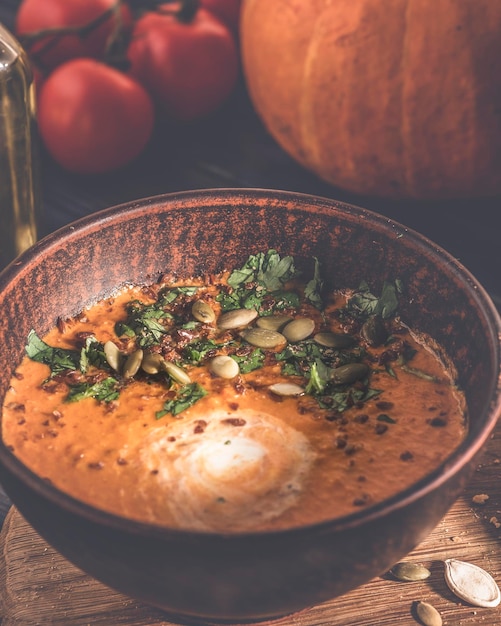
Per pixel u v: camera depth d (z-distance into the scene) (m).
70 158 0.58
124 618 0.39
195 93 0.60
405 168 0.52
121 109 0.56
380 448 0.39
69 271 0.43
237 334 0.44
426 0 0.48
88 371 0.42
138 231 0.44
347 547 0.33
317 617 0.39
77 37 0.61
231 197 0.44
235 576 0.33
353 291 0.45
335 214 0.44
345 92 0.51
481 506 0.43
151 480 0.37
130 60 0.60
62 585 0.41
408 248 0.43
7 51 0.50
